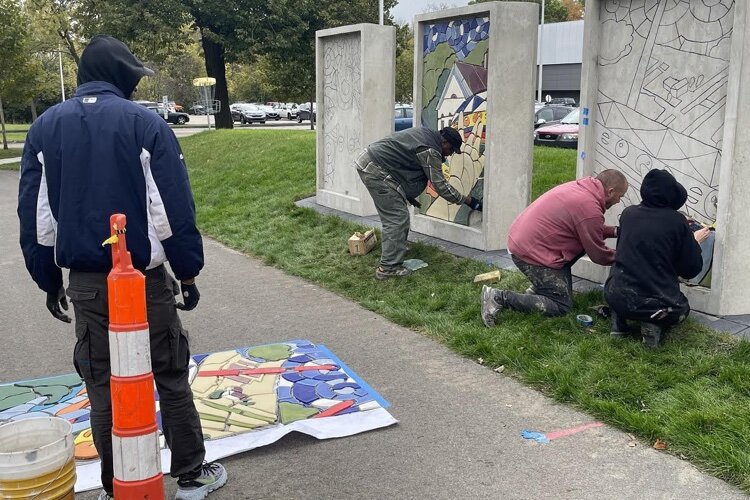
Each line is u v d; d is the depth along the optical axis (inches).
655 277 177.3
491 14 269.4
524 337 197.2
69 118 112.2
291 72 1063.0
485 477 133.0
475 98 287.9
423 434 150.9
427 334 214.8
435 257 286.0
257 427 153.3
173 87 2596.0
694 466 133.7
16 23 1011.3
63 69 2159.2
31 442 113.1
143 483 103.4
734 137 188.2
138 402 102.3
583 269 243.6
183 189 113.2
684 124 207.8
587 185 204.7
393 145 263.7
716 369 167.6
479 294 237.3
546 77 1897.1
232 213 419.8
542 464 137.0
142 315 101.4
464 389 173.8
